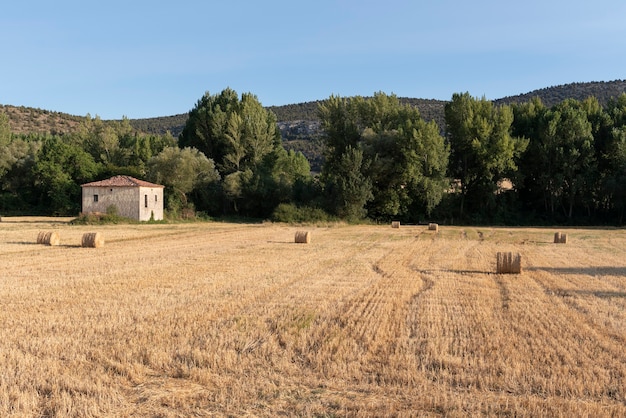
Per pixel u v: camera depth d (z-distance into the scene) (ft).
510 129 228.43
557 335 37.27
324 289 55.01
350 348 33.71
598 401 25.95
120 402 25.55
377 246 108.37
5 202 228.22
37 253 88.53
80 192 220.64
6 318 40.63
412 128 212.23
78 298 48.93
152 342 34.58
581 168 209.15
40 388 26.94
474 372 29.58
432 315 43.21
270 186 217.15
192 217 206.18
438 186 207.51
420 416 24.04
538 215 216.33
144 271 67.41
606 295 53.47
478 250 101.86
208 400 25.99
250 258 83.61
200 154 221.87
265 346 33.91
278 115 598.75
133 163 263.90
